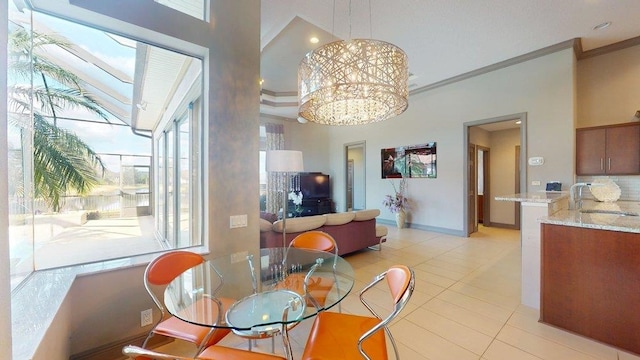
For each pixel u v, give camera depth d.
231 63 2.38
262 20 3.55
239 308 1.59
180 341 2.03
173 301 1.66
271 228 3.27
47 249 2.07
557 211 2.75
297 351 1.95
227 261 2.23
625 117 4.10
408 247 4.68
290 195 7.28
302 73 2.52
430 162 5.98
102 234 2.97
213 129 2.29
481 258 4.04
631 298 1.85
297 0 3.13
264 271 2.09
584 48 4.29
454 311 2.46
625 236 1.87
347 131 7.96
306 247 2.61
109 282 1.82
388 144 6.86
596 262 1.99
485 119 5.09
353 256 4.17
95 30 2.01
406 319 2.33
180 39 2.12
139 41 2.15
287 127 8.33
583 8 3.30
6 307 0.69
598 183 3.12
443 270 3.53
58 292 1.48
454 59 4.70
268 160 3.29
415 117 6.25
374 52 2.20
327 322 1.53
